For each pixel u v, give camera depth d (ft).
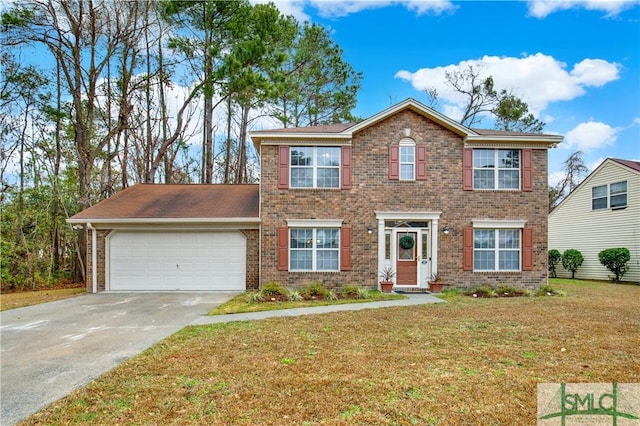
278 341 21.58
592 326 24.93
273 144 43.80
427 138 44.37
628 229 58.75
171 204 48.85
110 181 61.98
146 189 55.98
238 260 45.32
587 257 65.82
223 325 25.98
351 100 82.74
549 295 39.83
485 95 92.94
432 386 15.01
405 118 44.32
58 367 17.75
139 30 62.90
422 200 44.01
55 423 12.27
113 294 42.96
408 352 19.38
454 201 44.09
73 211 63.52
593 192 65.31
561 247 72.02
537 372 16.55
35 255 57.62
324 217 43.62
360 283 43.47
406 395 14.19
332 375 16.20
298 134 43.01
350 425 12.00
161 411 12.98
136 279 45.27
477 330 23.93
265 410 13.01
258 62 57.41
